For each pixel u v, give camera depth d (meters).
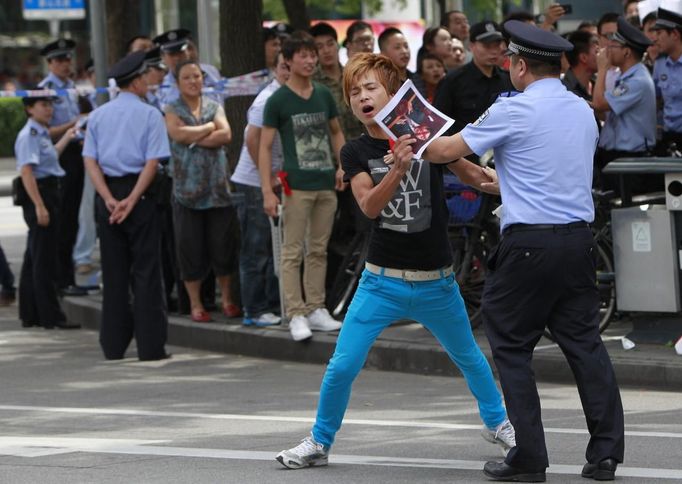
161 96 30.88
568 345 15.29
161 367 25.64
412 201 15.67
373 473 15.95
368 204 15.39
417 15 61.84
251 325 27.41
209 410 20.94
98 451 17.59
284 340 26.06
